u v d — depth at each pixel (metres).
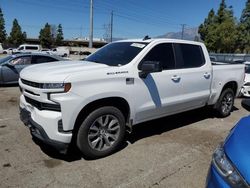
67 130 4.11
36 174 4.02
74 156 4.61
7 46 83.75
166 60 5.44
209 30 50.19
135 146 5.09
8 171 4.07
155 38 5.59
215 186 2.46
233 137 2.66
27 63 11.86
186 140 5.48
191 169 4.30
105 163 4.40
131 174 4.09
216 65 6.65
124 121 4.77
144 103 5.00
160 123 6.47
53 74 4.16
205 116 7.21
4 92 10.25
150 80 5.03
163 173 4.15
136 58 4.93
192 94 5.92
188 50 5.93
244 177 2.24
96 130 4.46
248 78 10.17
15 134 5.55
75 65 4.79
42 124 4.14
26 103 4.58
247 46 50.84
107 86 4.42
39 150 4.80
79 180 3.89
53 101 4.05
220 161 2.55
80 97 4.14
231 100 7.26
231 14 49.62
